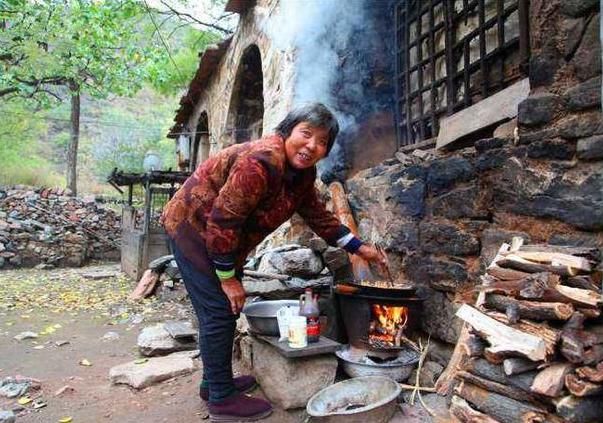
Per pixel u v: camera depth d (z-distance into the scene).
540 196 2.12
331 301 3.17
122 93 10.13
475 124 2.91
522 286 1.76
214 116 8.20
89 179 17.78
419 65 4.01
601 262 1.80
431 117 3.86
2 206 10.27
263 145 2.15
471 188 2.56
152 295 6.19
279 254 3.48
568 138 2.00
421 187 2.99
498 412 1.76
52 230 10.17
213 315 2.29
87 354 3.77
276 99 4.70
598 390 1.51
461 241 2.61
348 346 2.84
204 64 8.02
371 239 3.58
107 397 2.82
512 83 3.12
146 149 17.55
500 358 1.73
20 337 4.23
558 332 1.59
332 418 2.07
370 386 2.37
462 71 3.48
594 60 1.91
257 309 2.87
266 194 2.20
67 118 21.09
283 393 2.43
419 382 2.55
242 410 2.33
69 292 6.71
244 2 5.84
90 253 10.73
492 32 3.38
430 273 2.86
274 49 4.86
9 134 14.54
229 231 2.11
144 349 3.54
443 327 2.74
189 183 2.36
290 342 2.44
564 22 2.02
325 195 4.21
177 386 2.90
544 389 1.55
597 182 1.88
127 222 9.03
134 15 8.20
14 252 9.73
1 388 2.93
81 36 8.50
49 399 2.82
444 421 2.01
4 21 8.77
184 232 2.33
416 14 4.05
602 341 1.59
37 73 9.44
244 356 3.03
